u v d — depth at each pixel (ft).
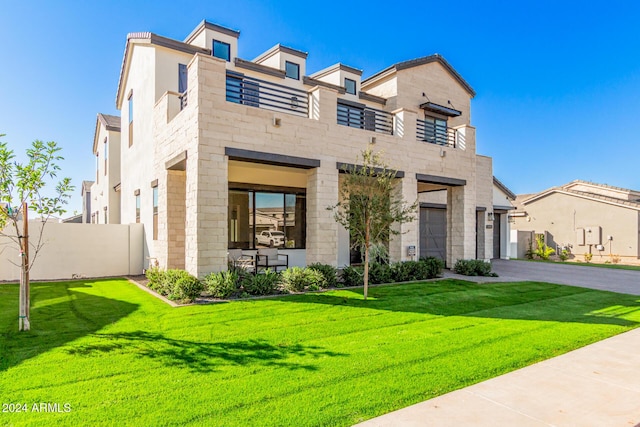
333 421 11.55
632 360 17.85
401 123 44.34
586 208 91.50
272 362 16.55
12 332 20.38
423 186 52.85
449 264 51.83
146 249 45.98
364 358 17.25
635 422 12.03
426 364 16.63
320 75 61.52
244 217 47.34
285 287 32.58
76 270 43.45
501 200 76.95
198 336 20.04
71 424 11.14
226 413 11.91
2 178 19.85
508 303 31.40
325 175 37.73
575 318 26.32
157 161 41.57
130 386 13.82
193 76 31.71
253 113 33.37
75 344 18.44
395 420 11.73
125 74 56.08
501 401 13.30
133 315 24.13
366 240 31.60
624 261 83.71
